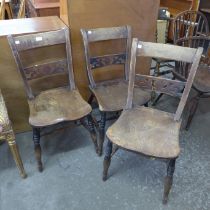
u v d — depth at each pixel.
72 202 1.45
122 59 1.80
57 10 2.42
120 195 1.49
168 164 1.28
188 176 1.61
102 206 1.43
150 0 1.77
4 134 1.37
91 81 1.77
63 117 1.46
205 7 3.01
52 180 1.58
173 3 3.27
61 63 1.63
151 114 1.48
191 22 2.21
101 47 1.84
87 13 1.66
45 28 1.64
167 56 1.35
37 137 1.50
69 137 1.91
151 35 1.95
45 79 1.78
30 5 2.76
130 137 1.30
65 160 1.72
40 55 1.67
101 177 1.60
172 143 1.27
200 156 1.76
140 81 1.47
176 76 1.92
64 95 1.67
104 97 1.67
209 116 2.15
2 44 1.53
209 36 2.13
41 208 1.42
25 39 1.47
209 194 1.50
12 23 1.71
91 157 1.74
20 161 1.51
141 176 1.61
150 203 1.45
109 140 1.33
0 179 1.58
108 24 1.76
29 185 1.54
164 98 2.37
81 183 1.56
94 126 1.74
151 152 1.22
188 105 2.16
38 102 1.59
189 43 2.08
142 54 1.39
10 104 1.79
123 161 1.72
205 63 2.13
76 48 1.78
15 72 1.67
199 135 1.94
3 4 2.34
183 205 1.44
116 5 1.70
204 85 1.81
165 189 1.37
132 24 1.83
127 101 1.51
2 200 1.46
